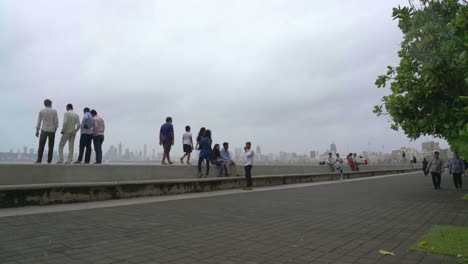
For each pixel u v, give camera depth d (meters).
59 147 11.90
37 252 5.01
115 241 5.77
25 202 8.90
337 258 5.09
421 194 14.97
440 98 9.20
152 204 10.21
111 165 11.62
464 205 11.23
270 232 6.79
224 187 15.67
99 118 12.97
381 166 39.81
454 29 5.65
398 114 10.41
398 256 5.21
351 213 9.34
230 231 6.82
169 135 14.67
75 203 9.87
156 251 5.28
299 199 12.49
